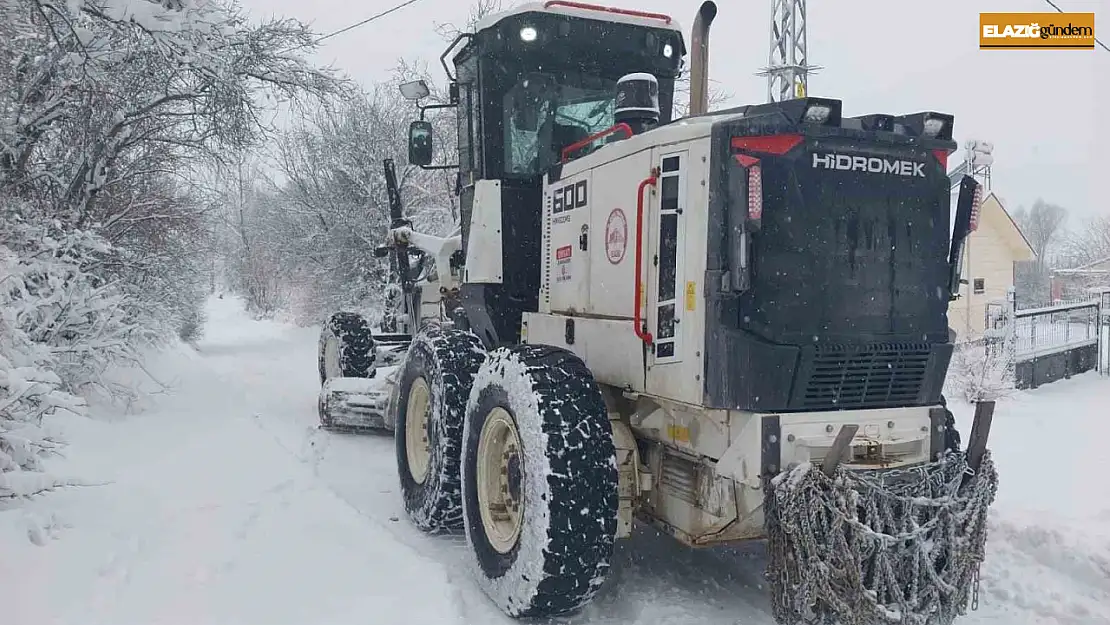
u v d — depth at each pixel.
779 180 3.17
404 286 8.67
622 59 5.30
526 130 5.22
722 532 3.44
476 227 5.15
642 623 3.61
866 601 2.96
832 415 3.23
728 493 3.32
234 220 17.30
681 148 3.41
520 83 5.18
